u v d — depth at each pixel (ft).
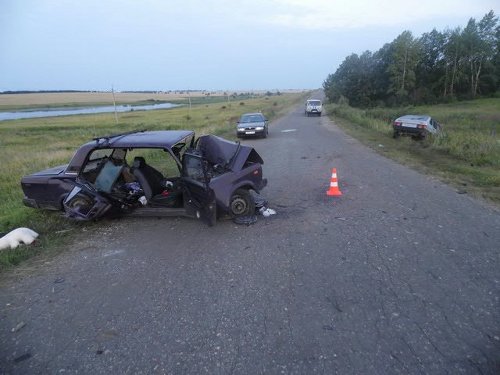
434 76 288.10
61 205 22.30
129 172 22.80
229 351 10.74
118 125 152.97
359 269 15.20
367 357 10.21
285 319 12.10
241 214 21.43
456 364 9.82
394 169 35.01
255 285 14.32
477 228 19.11
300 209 23.36
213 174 20.52
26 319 12.94
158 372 10.10
